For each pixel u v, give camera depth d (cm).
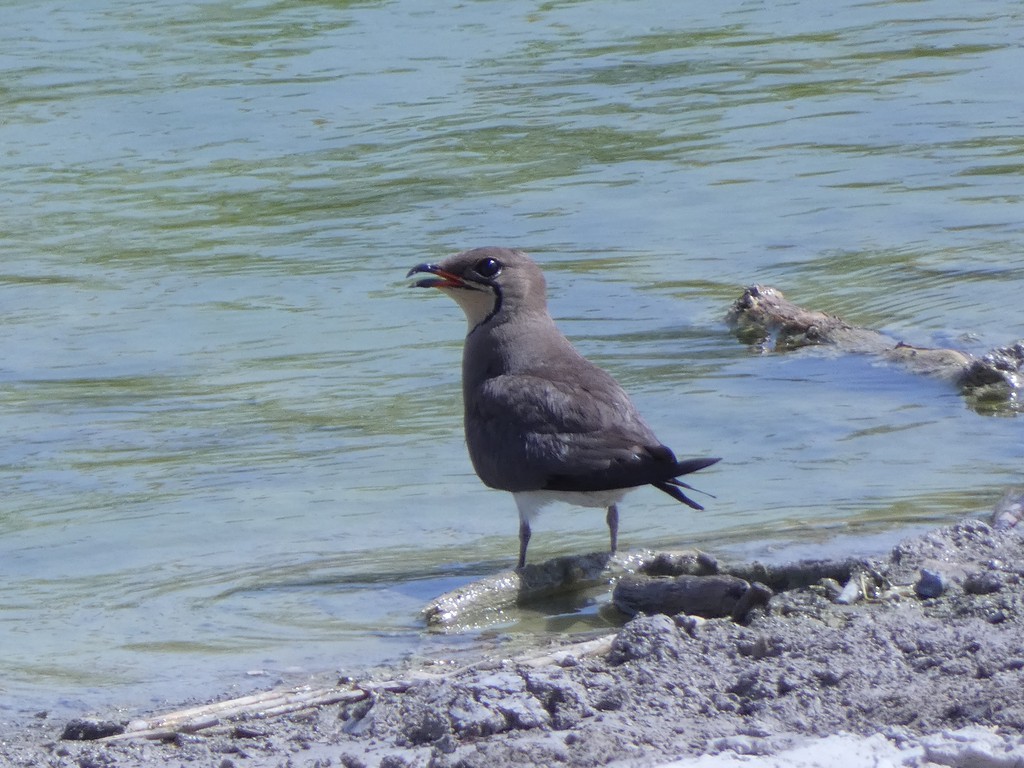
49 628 1136
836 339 1775
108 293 2045
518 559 1242
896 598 1041
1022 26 3238
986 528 1154
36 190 2480
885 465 1424
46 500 1402
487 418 1261
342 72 3052
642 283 2022
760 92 2870
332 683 998
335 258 2156
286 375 1733
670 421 1570
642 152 2578
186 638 1109
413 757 818
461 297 1332
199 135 2731
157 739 902
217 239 2252
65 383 1728
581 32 3300
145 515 1362
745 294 1864
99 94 2955
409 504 1374
